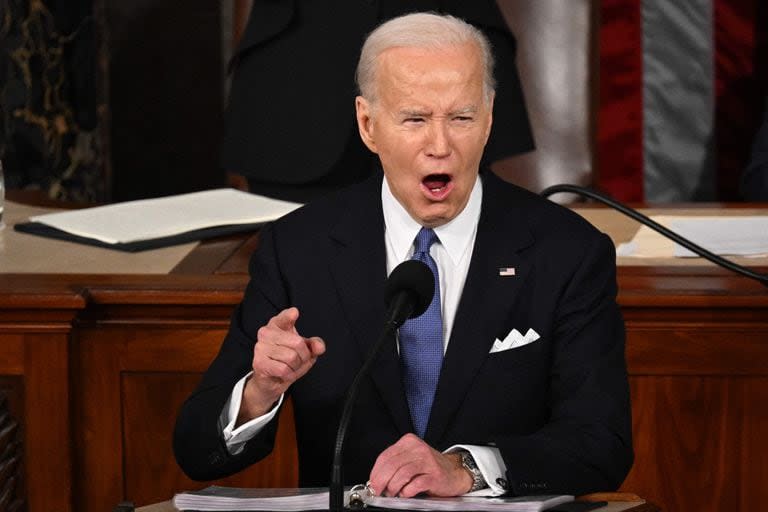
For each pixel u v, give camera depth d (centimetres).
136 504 1019
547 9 1553
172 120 1970
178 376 1009
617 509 666
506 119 1384
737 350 973
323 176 1412
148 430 1013
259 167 1425
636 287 975
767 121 1588
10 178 1883
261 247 876
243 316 855
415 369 828
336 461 634
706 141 1883
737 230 1155
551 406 830
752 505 988
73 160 1914
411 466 706
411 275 700
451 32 768
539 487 738
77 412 1009
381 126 780
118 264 1072
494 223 847
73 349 995
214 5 1941
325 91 1398
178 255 1105
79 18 1880
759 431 981
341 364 833
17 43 1844
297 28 1411
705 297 955
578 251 834
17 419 989
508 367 819
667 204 1330
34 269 1054
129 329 1000
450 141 766
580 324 817
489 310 823
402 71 763
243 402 779
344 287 841
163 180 1986
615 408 790
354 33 1388
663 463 991
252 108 1429
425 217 797
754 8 1845
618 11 1862
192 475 812
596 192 928
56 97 1886
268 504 670
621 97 1884
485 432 814
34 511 995
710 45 1856
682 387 983
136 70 1955
